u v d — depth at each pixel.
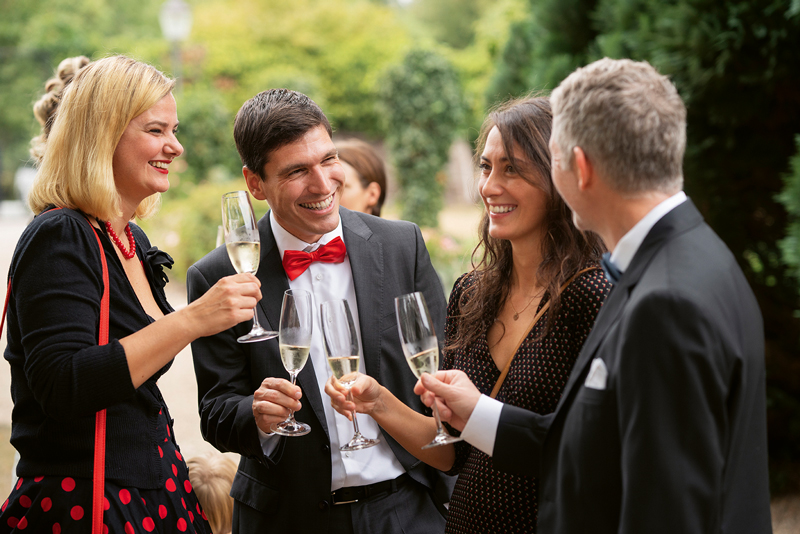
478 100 17.67
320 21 23.28
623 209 1.27
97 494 1.62
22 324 1.60
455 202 21.23
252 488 2.06
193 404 5.59
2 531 1.66
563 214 1.68
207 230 9.17
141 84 1.76
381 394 1.80
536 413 1.53
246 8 23.03
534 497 1.61
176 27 12.66
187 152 12.98
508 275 1.84
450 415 1.55
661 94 1.23
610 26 4.32
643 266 1.23
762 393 1.22
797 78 3.56
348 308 1.71
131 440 1.73
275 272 2.14
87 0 27.64
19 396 1.70
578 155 1.27
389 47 23.44
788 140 3.91
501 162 1.70
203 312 1.61
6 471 4.46
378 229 2.26
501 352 1.79
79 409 1.56
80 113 1.74
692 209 1.26
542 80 4.66
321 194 1.98
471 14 34.69
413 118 13.77
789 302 4.26
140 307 1.80
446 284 6.18
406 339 1.57
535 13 4.82
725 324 1.12
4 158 24.50
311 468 1.99
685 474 1.07
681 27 3.70
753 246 4.30
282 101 1.97
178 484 1.84
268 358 2.05
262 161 1.96
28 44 22.42
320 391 2.04
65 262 1.63
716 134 3.93
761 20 3.50
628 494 1.11
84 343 1.59
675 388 1.09
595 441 1.22
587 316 1.61
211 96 13.67
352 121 23.39
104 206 1.73
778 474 4.06
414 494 2.10
